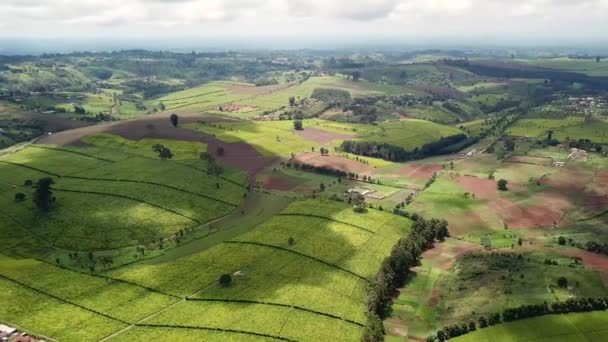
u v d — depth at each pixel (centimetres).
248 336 15275
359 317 16488
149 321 16125
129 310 16788
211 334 15375
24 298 17562
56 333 15550
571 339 14850
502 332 15350
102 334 15475
